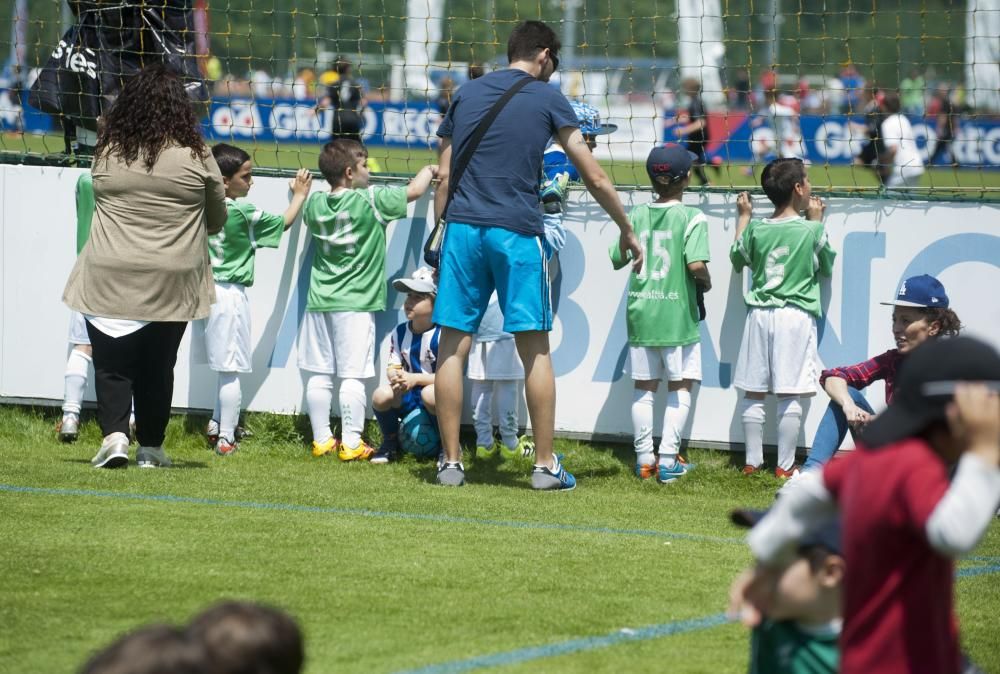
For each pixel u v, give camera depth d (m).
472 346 19.70
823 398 19.84
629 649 9.99
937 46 51.56
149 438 18.08
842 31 52.84
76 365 20.95
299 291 21.36
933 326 16.81
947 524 5.97
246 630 5.16
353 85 24.62
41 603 10.68
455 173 17.61
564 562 13.03
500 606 11.19
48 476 16.75
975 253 19.66
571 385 20.72
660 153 19.58
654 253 19.39
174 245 17.20
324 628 10.29
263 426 21.16
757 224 19.34
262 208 21.64
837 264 19.97
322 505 15.78
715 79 52.16
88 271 17.25
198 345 21.36
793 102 49.19
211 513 14.78
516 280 17.33
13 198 22.08
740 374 19.55
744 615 7.10
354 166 20.36
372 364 20.45
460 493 17.27
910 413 6.34
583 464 19.98
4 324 22.16
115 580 11.52
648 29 52.94
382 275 20.53
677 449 19.38
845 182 44.28
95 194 17.39
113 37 23.09
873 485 6.30
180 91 17.42
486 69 24.66
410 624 10.50
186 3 23.45
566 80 52.56
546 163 20.47
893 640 6.31
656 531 15.20
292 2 49.56
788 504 6.85
